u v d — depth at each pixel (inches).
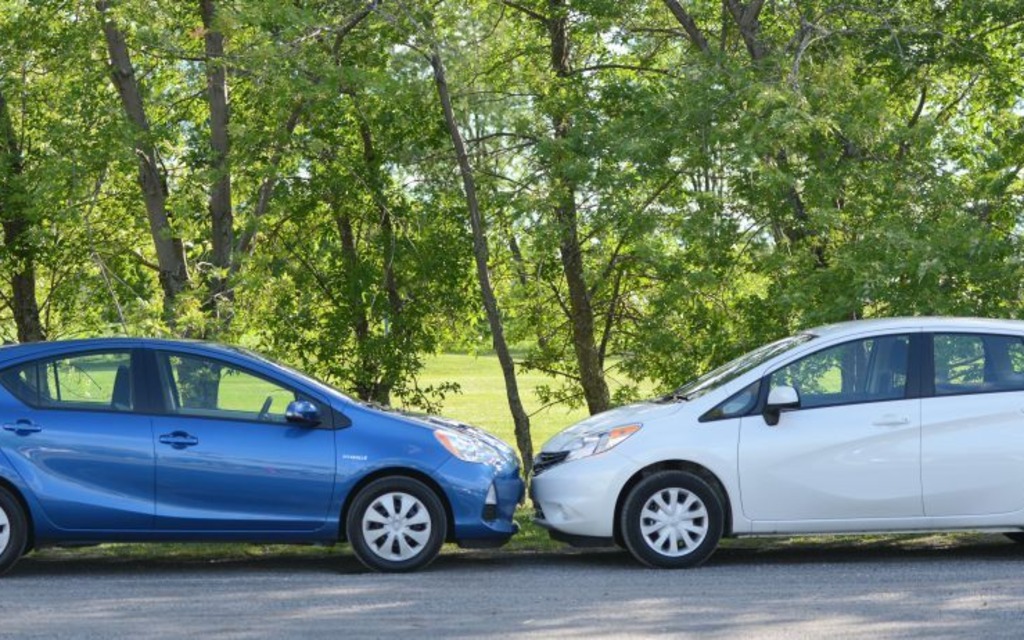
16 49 667.4
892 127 571.8
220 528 368.2
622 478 376.8
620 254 776.3
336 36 601.9
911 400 382.3
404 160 689.0
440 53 592.1
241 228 692.1
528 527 449.1
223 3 577.3
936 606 313.0
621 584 349.4
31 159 696.4
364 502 372.2
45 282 892.0
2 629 290.7
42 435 362.9
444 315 789.9
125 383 370.9
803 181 569.0
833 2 616.7
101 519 363.3
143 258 852.6
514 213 629.6
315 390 378.9
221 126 650.8
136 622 298.5
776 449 378.6
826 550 412.2
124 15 602.2
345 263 767.7
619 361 801.6
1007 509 379.9
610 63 796.0
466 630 288.7
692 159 555.2
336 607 317.7
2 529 360.5
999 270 520.1
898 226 530.6
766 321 599.2
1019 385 384.5
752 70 578.6
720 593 333.4
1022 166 597.3
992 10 615.5
